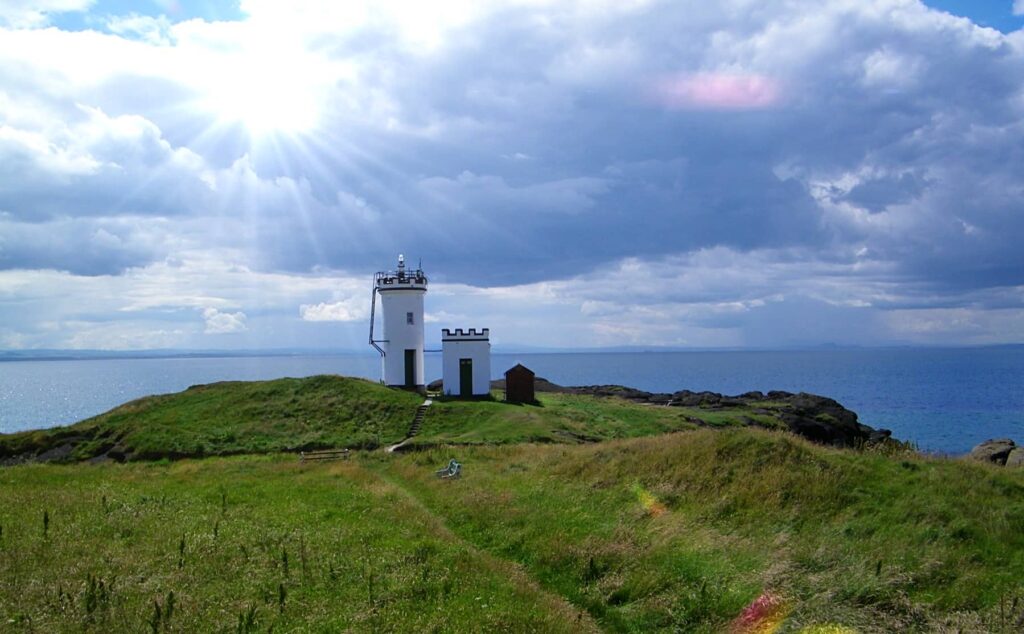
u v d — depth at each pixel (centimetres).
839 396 14788
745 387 18875
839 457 2380
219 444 4984
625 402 7600
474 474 2980
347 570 1627
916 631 1321
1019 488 2128
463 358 6800
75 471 3512
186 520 2112
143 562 1650
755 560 1619
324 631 1291
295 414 5609
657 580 1559
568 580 1631
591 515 2097
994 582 1531
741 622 1369
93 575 1509
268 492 2680
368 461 3853
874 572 1534
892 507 1961
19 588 1445
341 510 2312
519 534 1952
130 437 5138
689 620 1394
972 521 1838
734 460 2381
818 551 1655
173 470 3591
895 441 4138
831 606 1392
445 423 5500
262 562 1681
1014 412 11350
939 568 1580
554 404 6600
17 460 5041
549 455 3259
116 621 1287
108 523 2047
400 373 7012
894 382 19525
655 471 2450
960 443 7981
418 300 7081
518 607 1409
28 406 15712
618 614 1438
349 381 6303
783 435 2598
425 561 1714
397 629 1293
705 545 1736
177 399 6062
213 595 1448
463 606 1405
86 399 17775
